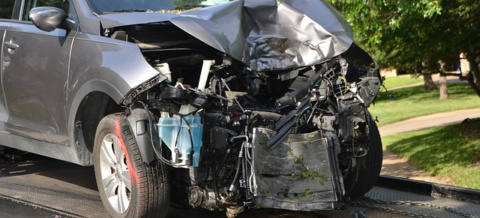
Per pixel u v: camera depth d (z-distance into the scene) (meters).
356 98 4.27
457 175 9.12
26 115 4.85
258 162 3.80
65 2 4.61
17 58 4.84
